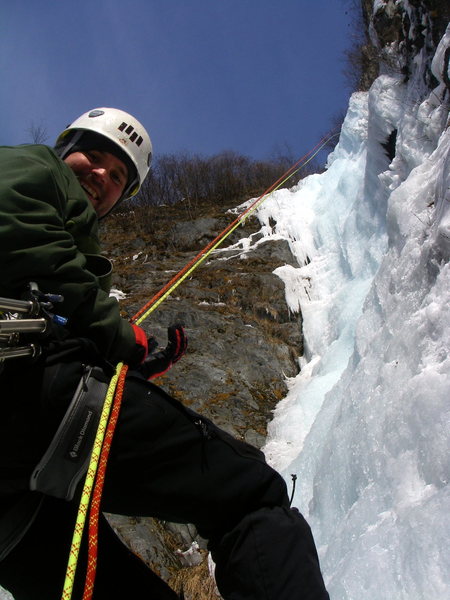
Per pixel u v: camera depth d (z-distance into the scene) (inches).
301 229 418.6
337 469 179.2
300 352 334.0
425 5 286.2
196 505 55.0
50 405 52.9
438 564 108.6
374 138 330.0
